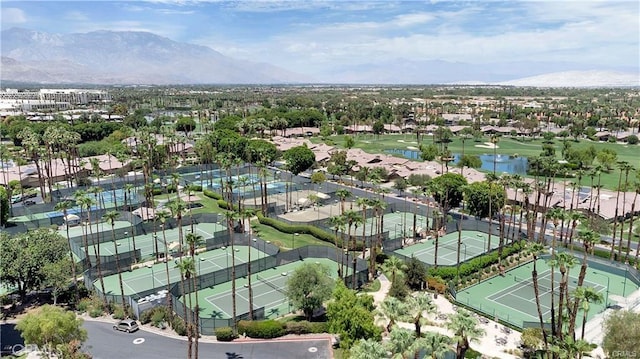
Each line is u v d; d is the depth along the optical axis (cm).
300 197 13488
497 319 6869
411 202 13050
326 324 6512
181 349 6106
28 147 14038
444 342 4647
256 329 6397
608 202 11681
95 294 7438
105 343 6200
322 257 9394
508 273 8844
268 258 8850
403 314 5462
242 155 16988
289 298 6894
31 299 7494
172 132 18700
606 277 8562
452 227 11088
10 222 10875
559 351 4653
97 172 13162
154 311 6856
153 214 11194
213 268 8856
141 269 8850
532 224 10094
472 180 13788
